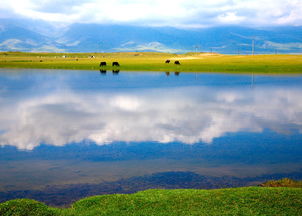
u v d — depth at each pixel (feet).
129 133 97.40
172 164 69.51
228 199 43.78
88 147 83.71
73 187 57.16
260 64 419.13
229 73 322.34
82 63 507.71
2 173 65.31
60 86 223.92
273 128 102.42
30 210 40.60
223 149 80.84
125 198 45.57
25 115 124.77
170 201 43.93
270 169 66.44
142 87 216.74
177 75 310.24
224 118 117.70
